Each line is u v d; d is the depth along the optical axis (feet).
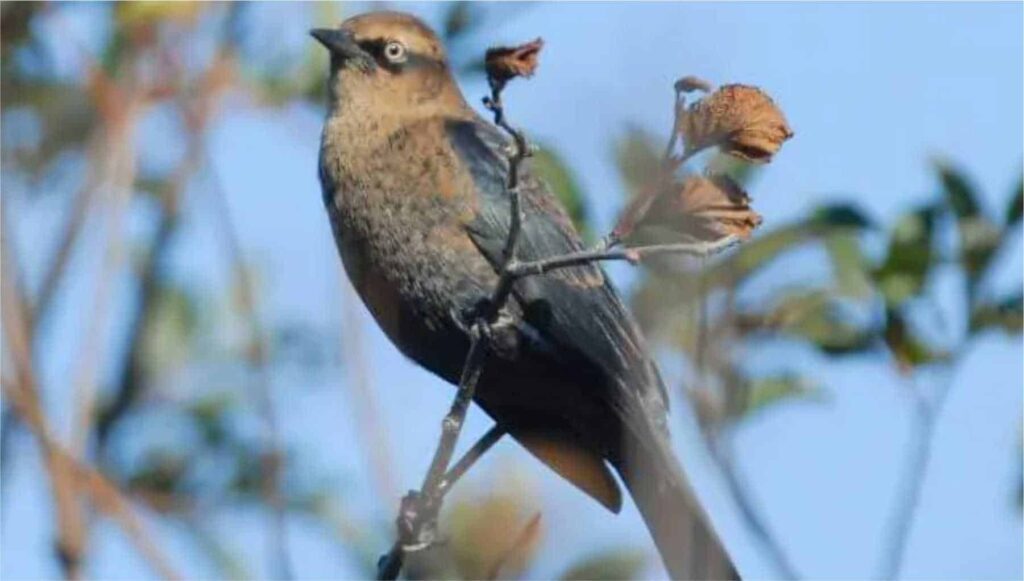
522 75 34.19
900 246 40.91
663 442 41.96
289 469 46.44
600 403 43.19
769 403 38.40
